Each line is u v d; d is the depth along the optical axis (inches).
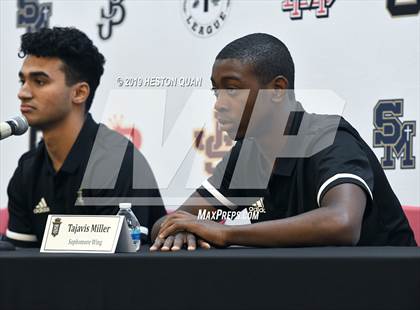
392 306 86.2
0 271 96.1
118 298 92.8
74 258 94.3
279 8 186.1
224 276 90.4
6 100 205.8
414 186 175.8
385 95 178.1
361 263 87.3
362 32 179.6
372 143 178.4
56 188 179.5
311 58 182.9
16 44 206.7
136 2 196.9
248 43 136.9
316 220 114.5
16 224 185.8
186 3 193.2
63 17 203.2
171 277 91.7
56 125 178.9
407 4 176.9
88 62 180.2
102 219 110.6
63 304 94.3
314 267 88.4
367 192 121.6
